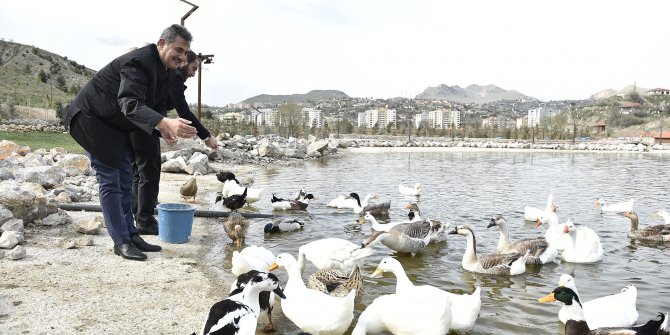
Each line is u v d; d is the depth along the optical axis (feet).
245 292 6.72
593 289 9.89
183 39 8.92
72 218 12.51
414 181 27.58
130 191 10.20
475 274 10.69
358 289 8.87
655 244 13.75
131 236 10.30
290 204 17.19
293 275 7.93
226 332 5.83
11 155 21.22
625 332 6.68
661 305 8.93
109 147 9.12
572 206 20.20
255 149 39.83
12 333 6.32
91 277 8.52
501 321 8.05
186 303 7.70
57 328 6.56
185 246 11.10
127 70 8.47
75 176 19.52
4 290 7.70
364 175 29.94
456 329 7.59
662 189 26.14
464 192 23.44
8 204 10.94
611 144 86.53
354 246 10.12
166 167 25.21
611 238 14.47
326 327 7.02
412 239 11.78
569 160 50.80
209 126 67.21
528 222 16.37
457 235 14.26
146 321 6.98
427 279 10.26
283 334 7.38
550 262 11.80
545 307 8.73
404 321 7.13
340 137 96.22
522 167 40.11
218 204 16.99
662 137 114.52
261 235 13.30
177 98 11.05
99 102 8.77
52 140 37.76
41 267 8.83
